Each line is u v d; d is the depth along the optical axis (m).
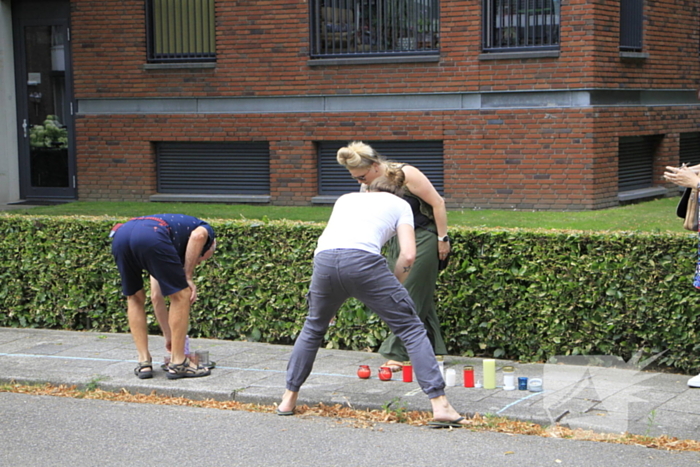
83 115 15.12
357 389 5.92
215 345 7.37
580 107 12.66
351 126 13.85
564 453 4.71
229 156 14.68
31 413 5.67
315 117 14.00
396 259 6.15
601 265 6.30
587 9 12.46
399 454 4.74
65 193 15.53
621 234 6.29
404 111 13.57
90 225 7.93
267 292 7.40
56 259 8.05
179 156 14.93
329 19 13.91
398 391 5.86
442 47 13.27
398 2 13.55
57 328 8.27
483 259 6.65
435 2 13.38
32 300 8.25
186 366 6.28
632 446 4.80
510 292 6.60
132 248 6.08
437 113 13.40
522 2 12.88
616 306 6.31
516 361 6.68
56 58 15.30
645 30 13.88
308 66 13.96
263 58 14.17
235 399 5.86
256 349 7.20
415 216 6.16
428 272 6.16
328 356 6.91
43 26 15.27
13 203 15.38
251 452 4.82
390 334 6.81
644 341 6.28
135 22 14.66
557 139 12.79
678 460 4.57
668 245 6.11
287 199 14.27
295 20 13.95
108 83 14.92
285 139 14.19
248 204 14.50
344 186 14.19
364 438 5.03
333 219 5.27
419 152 13.78
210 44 14.57
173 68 14.59
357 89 13.77
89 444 5.01
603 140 12.88
